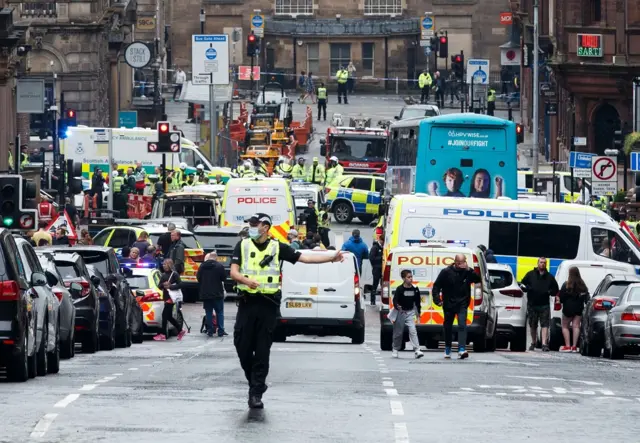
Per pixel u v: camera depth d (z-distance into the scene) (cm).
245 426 4866
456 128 13962
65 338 8031
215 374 6869
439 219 12081
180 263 12988
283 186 14862
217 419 5016
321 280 10606
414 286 8894
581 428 5025
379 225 16025
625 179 17388
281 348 9831
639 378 7219
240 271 5259
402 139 15888
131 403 5412
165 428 4788
